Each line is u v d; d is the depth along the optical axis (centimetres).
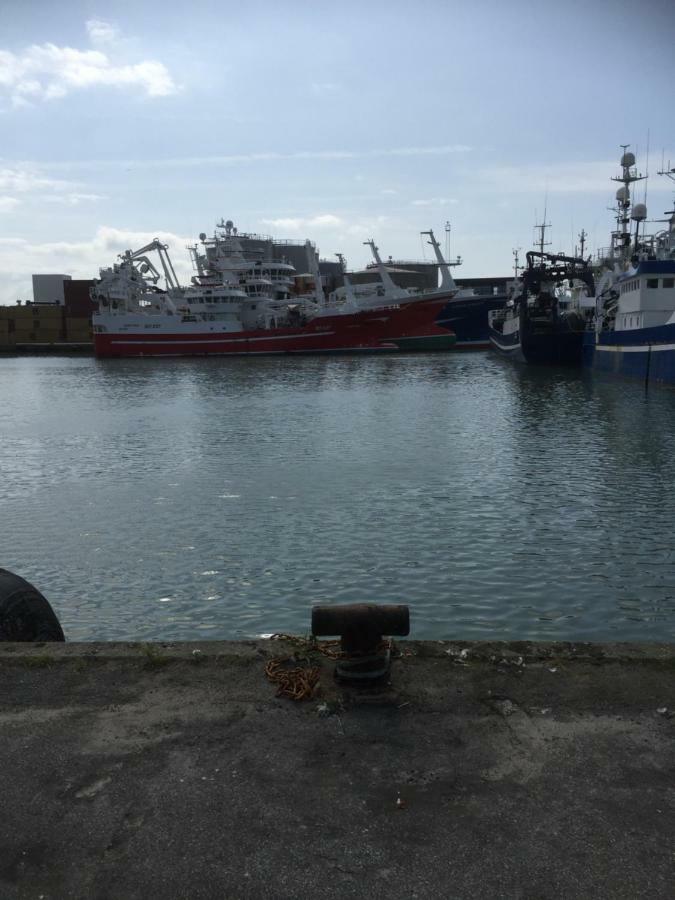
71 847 275
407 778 316
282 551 1297
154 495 1752
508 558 1242
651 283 4312
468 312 9331
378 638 399
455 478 1888
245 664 426
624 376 4659
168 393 4725
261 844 275
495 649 436
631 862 265
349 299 8619
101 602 1088
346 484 1828
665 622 991
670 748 338
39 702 384
